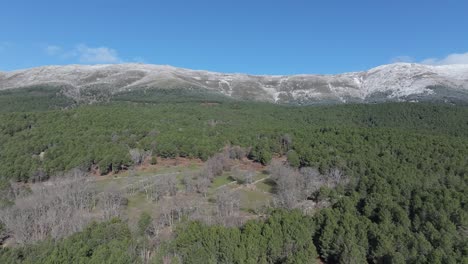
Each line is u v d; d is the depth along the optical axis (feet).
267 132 402.31
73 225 227.20
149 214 251.80
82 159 323.78
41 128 372.58
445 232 200.03
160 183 300.40
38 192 271.69
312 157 323.57
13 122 372.17
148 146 368.27
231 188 306.14
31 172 303.68
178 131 404.36
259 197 288.30
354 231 207.62
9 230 224.74
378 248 195.11
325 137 373.61
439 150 321.32
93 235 198.90
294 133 396.37
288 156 336.70
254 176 331.57
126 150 351.05
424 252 186.91
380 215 223.10
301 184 289.33
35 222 230.07
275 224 210.38
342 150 334.85
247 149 375.04
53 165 313.32
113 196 274.16
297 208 243.81
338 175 288.71
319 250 214.28
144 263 187.52
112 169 341.00
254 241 198.59
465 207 223.30
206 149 362.53
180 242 195.62
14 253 184.14
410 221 218.79
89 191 286.05
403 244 193.98
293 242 202.80
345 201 240.53
